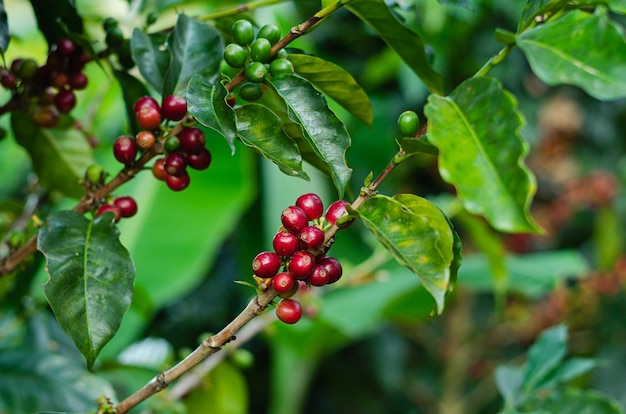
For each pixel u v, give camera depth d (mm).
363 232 1715
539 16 676
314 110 666
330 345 1838
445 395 2201
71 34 758
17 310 992
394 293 1568
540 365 938
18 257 770
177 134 715
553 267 1736
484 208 603
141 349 1268
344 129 662
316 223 645
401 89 1944
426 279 606
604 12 668
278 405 1851
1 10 754
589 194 2178
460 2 745
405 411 2531
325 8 683
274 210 1565
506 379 969
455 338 2193
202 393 1096
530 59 638
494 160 611
